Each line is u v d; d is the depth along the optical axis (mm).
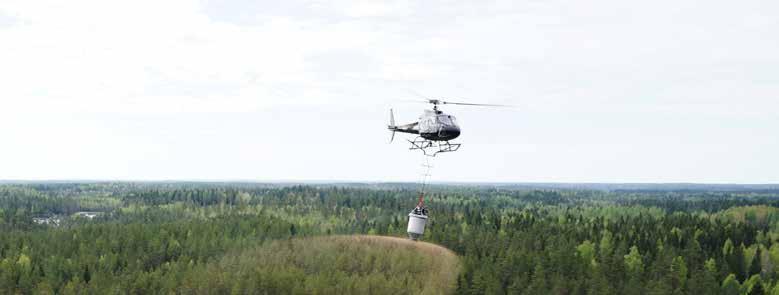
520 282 132000
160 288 133000
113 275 144125
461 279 126812
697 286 136125
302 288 120250
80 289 133000
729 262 160625
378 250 130875
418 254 133125
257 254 145000
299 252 140250
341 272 127250
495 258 154500
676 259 154000
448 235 172875
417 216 71000
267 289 124188
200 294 130000
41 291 132500
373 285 119812
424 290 122188
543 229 199750
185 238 179875
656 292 129375
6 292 136375
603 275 142000
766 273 159125
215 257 150625
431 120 71312
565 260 149000
